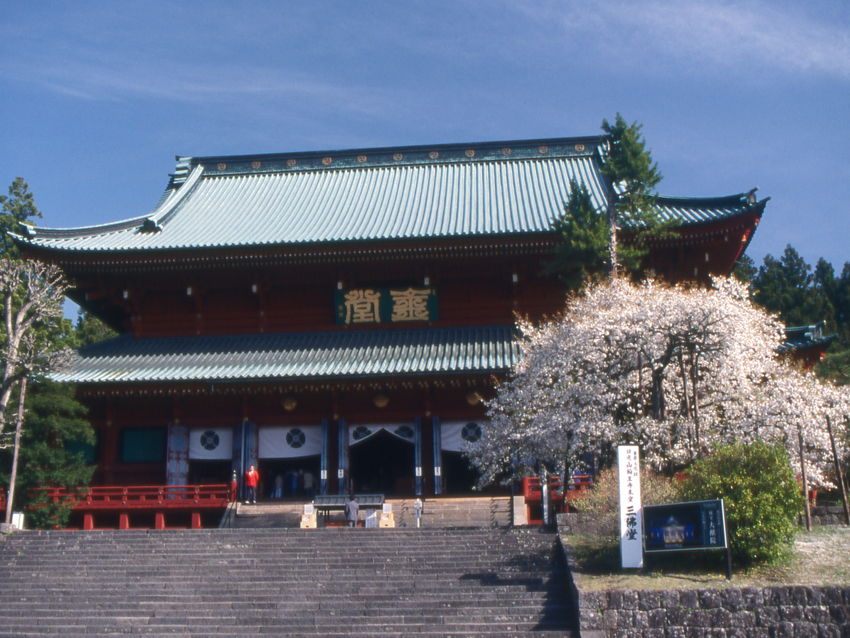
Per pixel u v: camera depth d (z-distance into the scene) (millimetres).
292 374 36719
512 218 43656
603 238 32438
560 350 27688
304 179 53531
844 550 21328
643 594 18734
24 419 34062
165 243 42750
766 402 25531
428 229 42781
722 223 38312
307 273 42219
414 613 20469
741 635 18188
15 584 23688
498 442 30312
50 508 34406
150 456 39969
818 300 67750
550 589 21172
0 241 56156
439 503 35906
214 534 26625
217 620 20734
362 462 49438
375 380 36938
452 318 42062
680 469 26984
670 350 26031
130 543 26578
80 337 71500
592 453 31500
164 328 43531
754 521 20156
